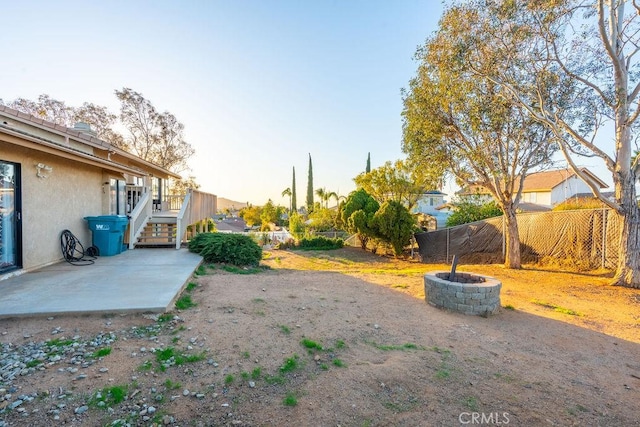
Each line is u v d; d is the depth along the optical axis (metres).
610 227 8.93
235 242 9.42
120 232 8.96
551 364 3.55
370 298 6.04
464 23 8.08
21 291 4.96
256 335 3.88
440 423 2.43
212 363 3.12
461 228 13.70
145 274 6.34
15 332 3.62
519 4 7.25
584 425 2.49
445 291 5.34
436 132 9.92
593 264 9.27
